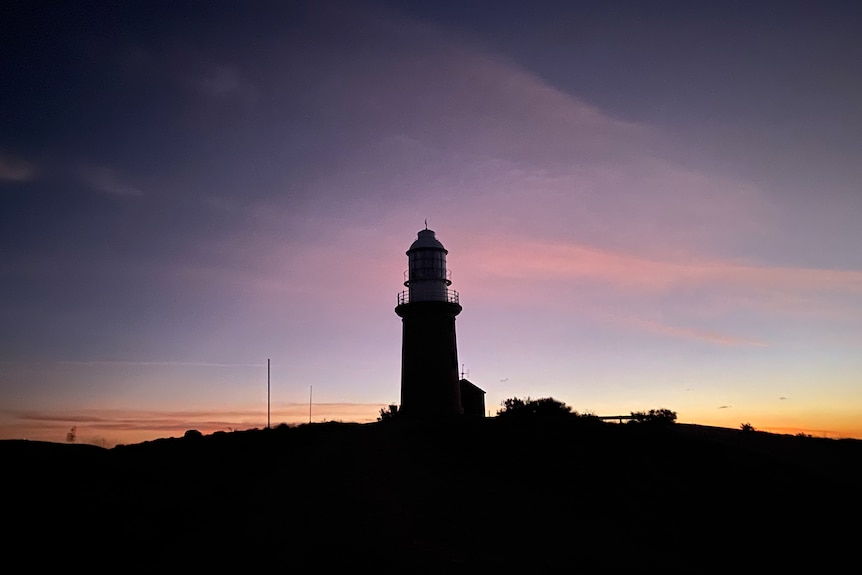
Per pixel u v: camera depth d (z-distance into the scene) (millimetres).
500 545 18375
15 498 21047
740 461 29922
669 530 20844
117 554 16391
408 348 56531
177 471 28078
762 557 18422
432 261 57750
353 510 21484
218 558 16328
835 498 24172
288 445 35750
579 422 40094
